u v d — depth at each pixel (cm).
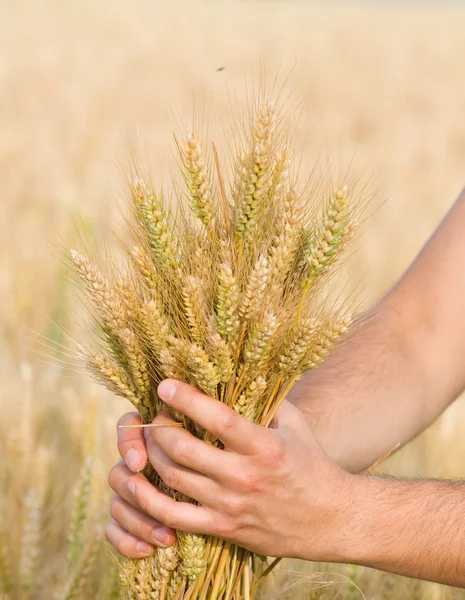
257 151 131
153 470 144
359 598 164
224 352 132
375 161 682
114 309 134
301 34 1611
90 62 1241
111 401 235
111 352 141
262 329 130
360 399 155
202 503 136
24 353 307
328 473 138
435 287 158
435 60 1475
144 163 139
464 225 159
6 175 606
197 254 135
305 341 134
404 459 233
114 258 139
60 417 246
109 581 167
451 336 157
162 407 140
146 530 141
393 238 477
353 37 1602
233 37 1557
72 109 875
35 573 187
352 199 133
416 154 764
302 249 137
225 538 138
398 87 1176
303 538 138
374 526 139
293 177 137
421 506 141
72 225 309
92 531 174
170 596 142
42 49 1374
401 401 156
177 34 1609
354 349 158
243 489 134
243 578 143
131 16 1884
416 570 141
